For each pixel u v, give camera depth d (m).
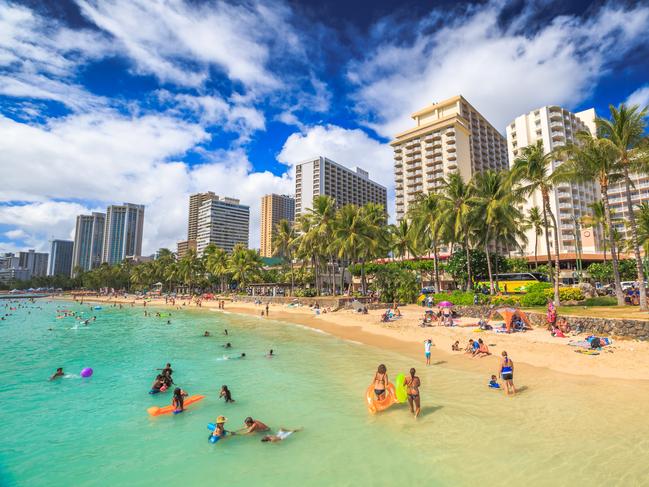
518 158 34.31
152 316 55.47
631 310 26.00
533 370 17.09
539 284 36.75
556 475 8.42
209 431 11.91
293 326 38.53
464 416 12.16
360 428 11.66
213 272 102.06
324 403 14.14
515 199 36.25
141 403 14.84
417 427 11.48
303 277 90.06
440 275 69.50
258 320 46.03
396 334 29.05
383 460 9.55
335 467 9.34
